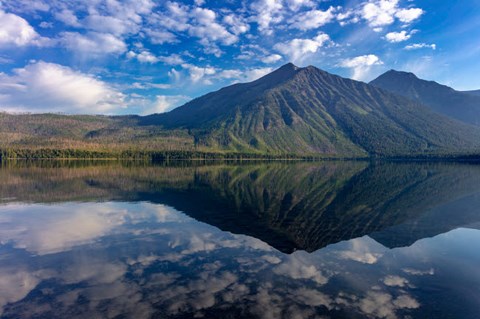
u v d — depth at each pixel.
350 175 119.38
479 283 22.31
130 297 19.59
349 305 18.77
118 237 33.50
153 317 17.23
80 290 20.69
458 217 44.94
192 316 17.27
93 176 106.19
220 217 43.88
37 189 72.94
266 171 142.12
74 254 28.00
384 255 28.30
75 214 45.56
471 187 79.56
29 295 20.05
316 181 95.31
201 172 131.50
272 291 20.48
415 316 17.69
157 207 51.16
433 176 113.38
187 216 44.41
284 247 30.27
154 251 28.77
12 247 30.12
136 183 86.88
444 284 22.06
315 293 20.31
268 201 57.69
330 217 44.59
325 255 28.06
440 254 28.72
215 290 20.53
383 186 82.31
